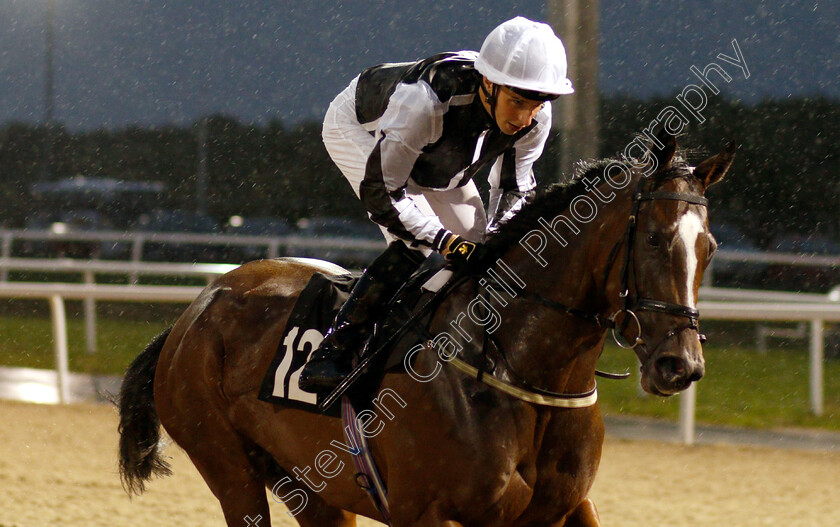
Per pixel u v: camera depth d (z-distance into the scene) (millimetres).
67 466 5969
